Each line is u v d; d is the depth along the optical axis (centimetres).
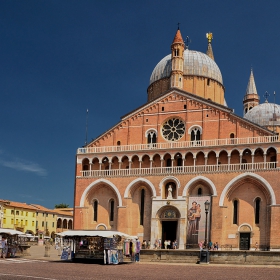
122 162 7844
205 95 9162
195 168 7212
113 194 7788
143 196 7594
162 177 7394
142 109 8044
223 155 7200
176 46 8425
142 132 7950
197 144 7406
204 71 9269
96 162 8044
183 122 7719
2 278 3094
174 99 7869
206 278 3391
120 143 8062
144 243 7194
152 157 7581
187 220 7106
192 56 9369
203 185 7169
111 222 7694
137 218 7544
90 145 8219
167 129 7825
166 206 7281
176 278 3375
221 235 6838
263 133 7069
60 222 15838
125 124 8112
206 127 7512
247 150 7031
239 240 6844
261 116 9444
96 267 4503
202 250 4984
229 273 3853
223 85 9712
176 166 7388
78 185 7950
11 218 13288
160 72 9575
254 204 6862
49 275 3441
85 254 5306
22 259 5569
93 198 7925
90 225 7819
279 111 9456
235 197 7006
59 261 5384
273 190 6650
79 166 8025
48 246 6319
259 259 4794
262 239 6712
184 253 5225
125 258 5641
